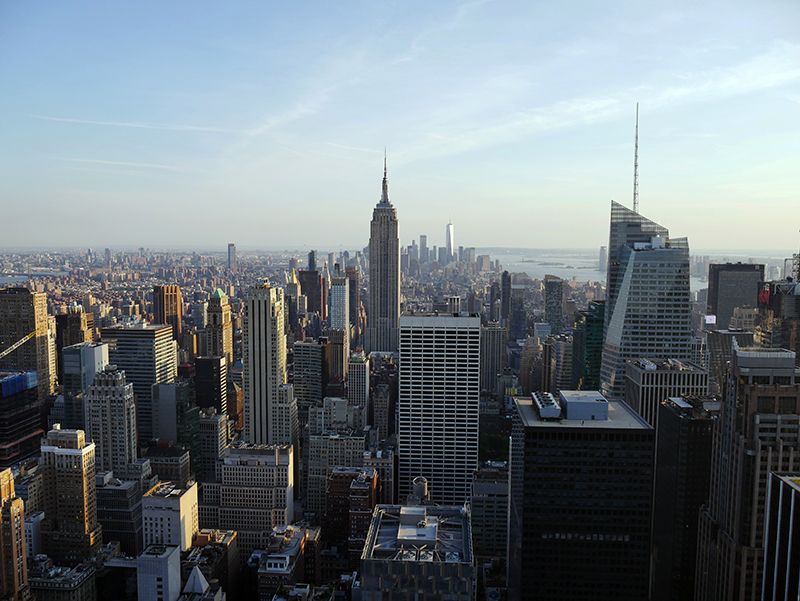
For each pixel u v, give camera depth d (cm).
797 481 12200
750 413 16700
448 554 14775
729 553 17300
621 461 19488
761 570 16700
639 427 19412
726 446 17925
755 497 16638
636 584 19950
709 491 19650
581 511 19788
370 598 14625
